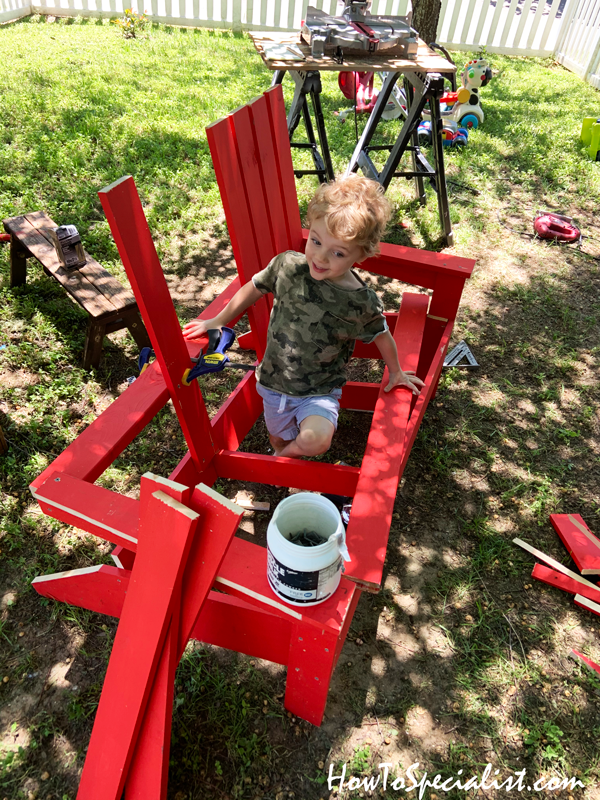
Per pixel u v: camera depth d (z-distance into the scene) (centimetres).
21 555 247
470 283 450
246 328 392
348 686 216
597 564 254
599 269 477
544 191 588
